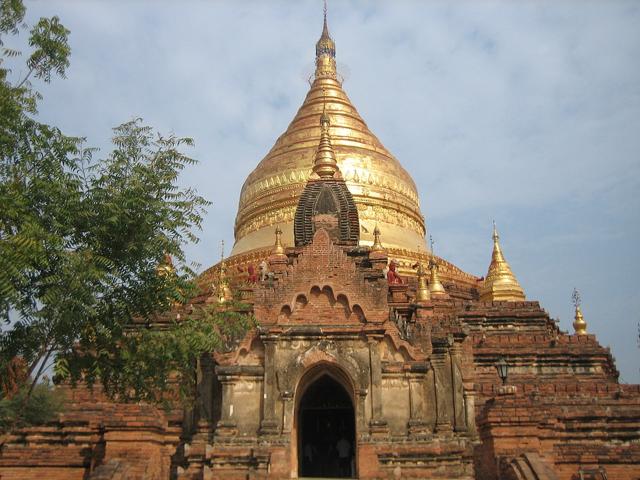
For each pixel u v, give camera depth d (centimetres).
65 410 3053
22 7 2261
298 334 2844
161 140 2486
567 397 3375
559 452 3005
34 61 2311
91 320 2334
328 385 3195
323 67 6359
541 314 4475
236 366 2816
